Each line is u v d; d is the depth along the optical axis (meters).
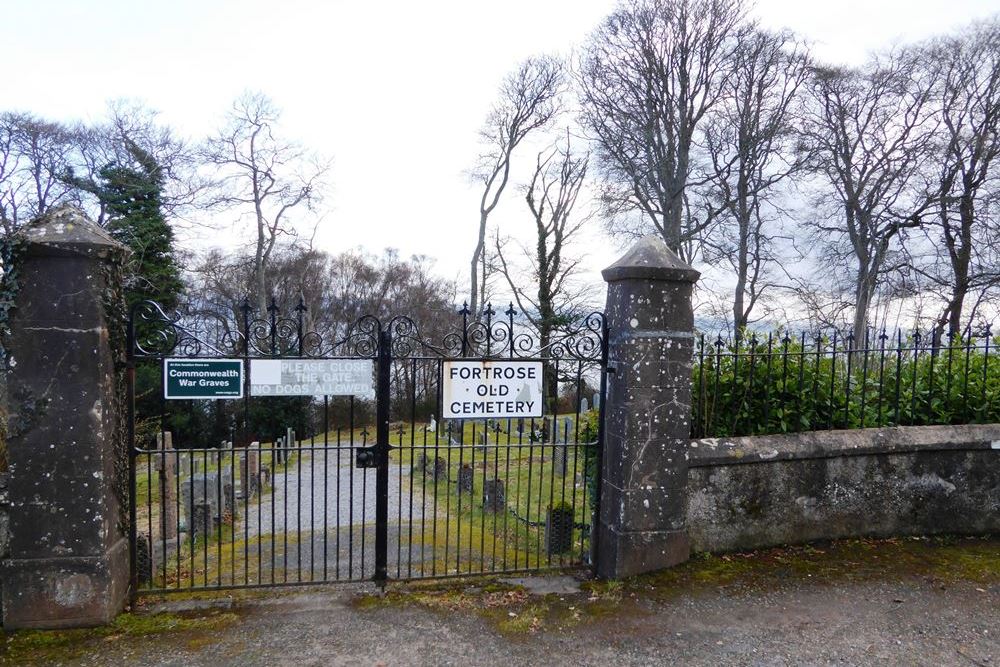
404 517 8.39
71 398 3.83
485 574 4.93
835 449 5.18
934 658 3.69
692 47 19.42
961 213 18.73
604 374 4.87
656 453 4.73
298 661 3.66
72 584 3.90
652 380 4.68
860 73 19.44
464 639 3.93
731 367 5.52
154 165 19.75
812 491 5.22
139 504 9.48
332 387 4.45
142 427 12.18
